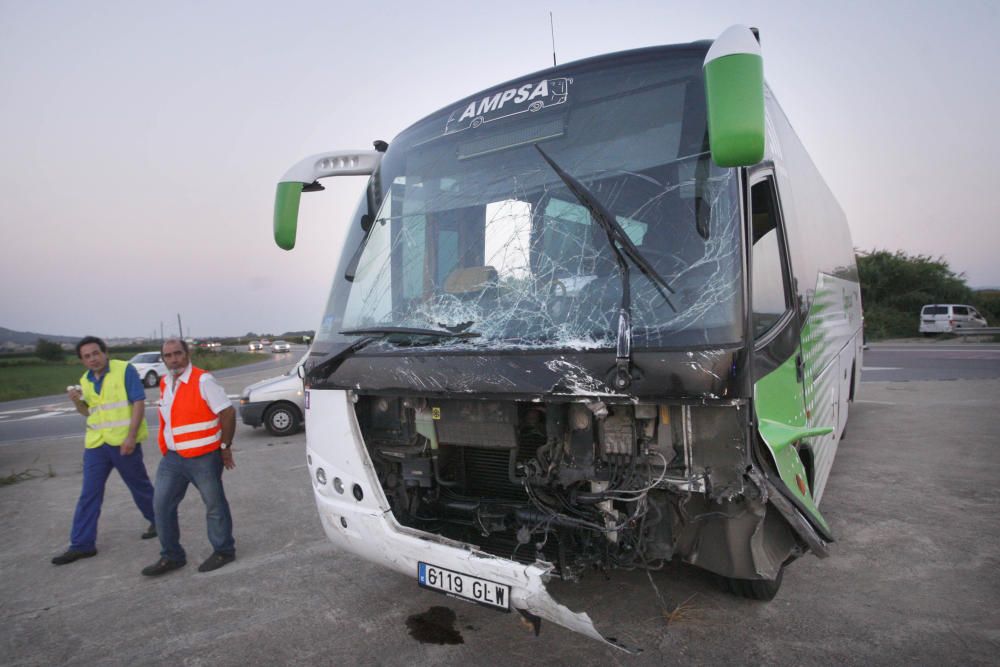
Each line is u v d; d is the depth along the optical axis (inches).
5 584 185.8
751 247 107.6
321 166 165.5
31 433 555.2
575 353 104.1
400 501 136.2
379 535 126.1
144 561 201.5
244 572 185.6
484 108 142.6
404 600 160.1
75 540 205.0
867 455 288.5
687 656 125.2
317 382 137.5
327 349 140.6
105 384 211.6
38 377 1674.5
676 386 95.6
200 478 187.9
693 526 117.8
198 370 189.6
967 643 126.6
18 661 139.8
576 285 113.7
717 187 109.0
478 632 141.0
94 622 158.1
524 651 131.3
